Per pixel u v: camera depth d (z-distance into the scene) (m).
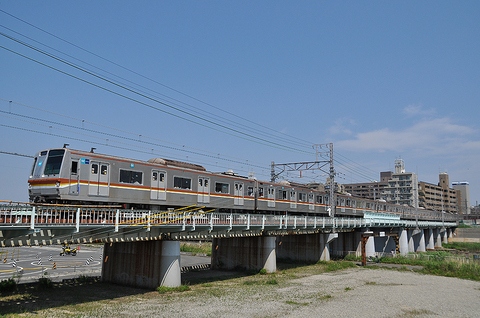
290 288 33.09
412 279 40.56
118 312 23.11
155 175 29.42
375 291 32.81
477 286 37.44
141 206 29.03
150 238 27.75
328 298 29.30
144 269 30.58
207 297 28.16
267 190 42.19
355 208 63.25
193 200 32.62
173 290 29.55
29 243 19.78
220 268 43.81
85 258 55.88
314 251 52.56
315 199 51.31
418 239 84.00
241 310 24.77
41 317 21.09
